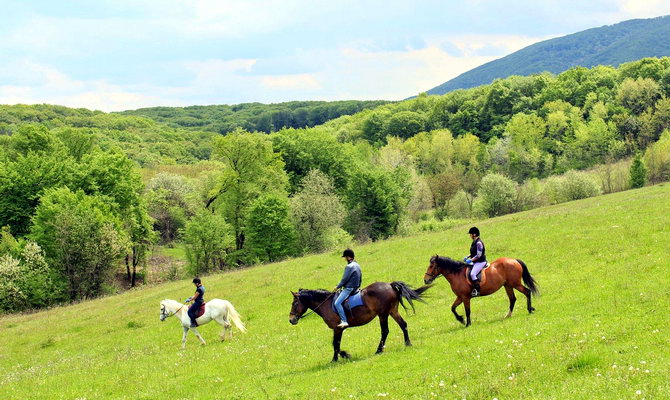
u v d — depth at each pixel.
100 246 54.00
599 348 12.17
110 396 16.81
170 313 24.00
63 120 194.25
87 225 53.75
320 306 16.44
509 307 19.44
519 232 35.91
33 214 61.00
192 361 19.95
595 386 9.77
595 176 82.94
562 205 59.56
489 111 161.75
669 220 28.66
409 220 78.94
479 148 126.56
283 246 65.44
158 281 67.75
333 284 31.44
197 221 63.56
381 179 77.19
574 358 11.58
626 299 16.89
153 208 88.38
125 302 39.78
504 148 117.75
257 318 27.73
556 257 27.28
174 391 16.14
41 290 50.34
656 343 11.87
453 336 16.31
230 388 15.28
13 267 49.59
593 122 115.75
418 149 134.50
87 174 64.31
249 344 21.83
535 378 11.03
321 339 20.33
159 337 27.23
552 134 132.38
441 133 132.25
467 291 17.92
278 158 78.69
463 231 42.59
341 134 166.38
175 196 94.94
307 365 16.56
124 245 57.25
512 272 18.08
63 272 53.56
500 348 13.78
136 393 16.55
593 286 20.30
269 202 65.56
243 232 73.00
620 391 9.34
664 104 115.25
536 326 15.47
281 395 13.33
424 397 11.12
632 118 117.94
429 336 17.34
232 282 38.72
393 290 16.11
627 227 29.36
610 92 145.12
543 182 101.44
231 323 27.11
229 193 73.06
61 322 35.72
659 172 77.81
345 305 15.98
